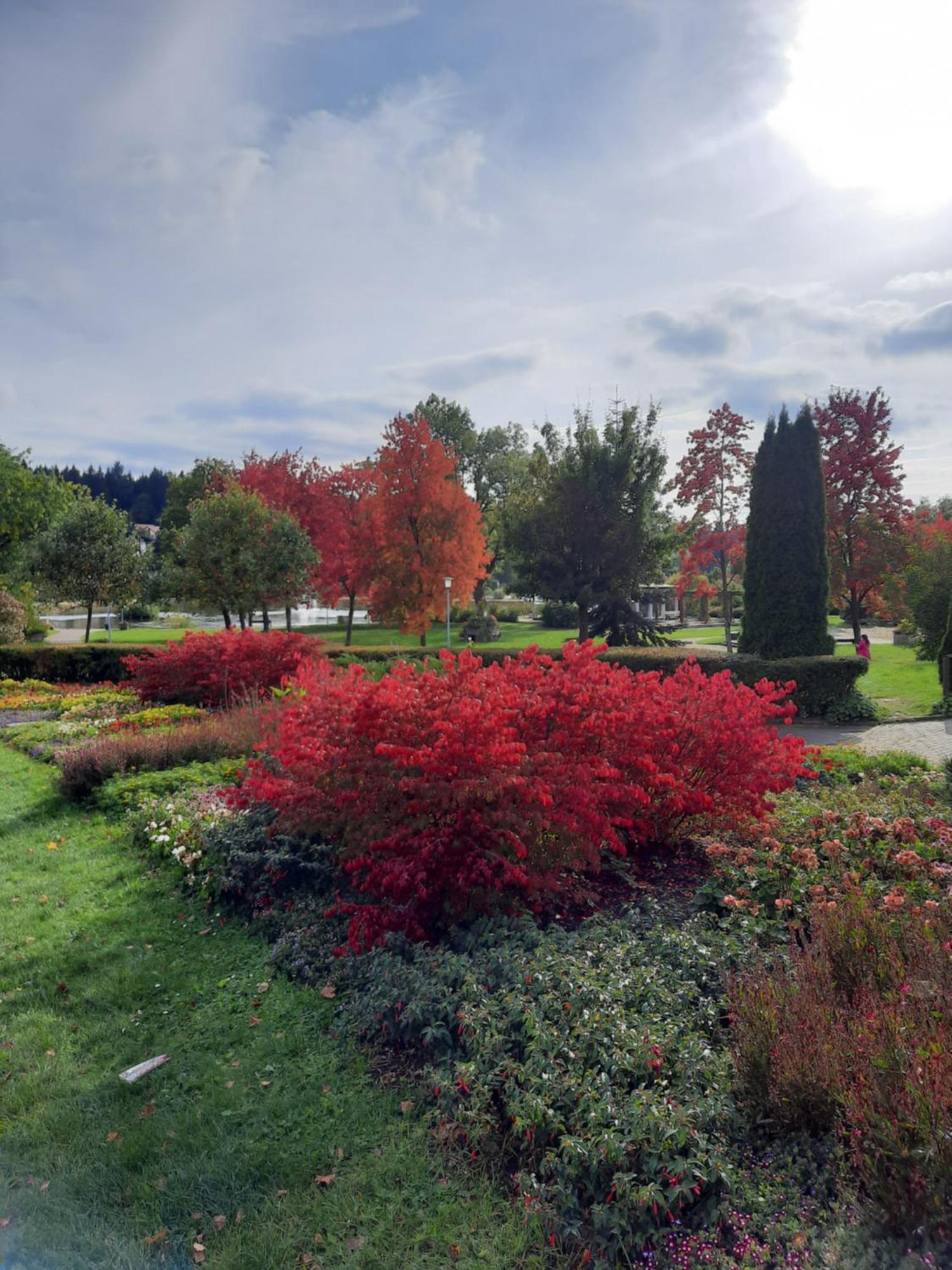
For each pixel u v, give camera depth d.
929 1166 2.13
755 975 3.31
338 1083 3.48
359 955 4.32
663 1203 2.44
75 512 30.92
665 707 5.49
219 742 9.56
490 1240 2.61
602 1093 2.85
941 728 13.38
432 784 4.36
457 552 29.94
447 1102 3.15
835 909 3.61
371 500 31.75
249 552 27.22
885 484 23.89
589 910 4.64
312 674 9.37
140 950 4.94
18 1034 3.98
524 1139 2.88
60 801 8.59
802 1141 2.63
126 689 17.00
